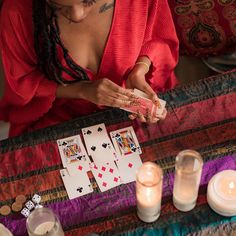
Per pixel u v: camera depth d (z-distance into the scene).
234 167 1.24
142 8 1.43
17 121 1.62
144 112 1.34
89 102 1.61
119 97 1.35
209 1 1.76
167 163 1.27
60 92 1.50
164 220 1.16
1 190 1.25
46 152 1.32
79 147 1.32
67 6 1.12
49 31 1.29
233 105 1.38
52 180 1.26
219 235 1.13
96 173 1.26
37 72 1.46
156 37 1.61
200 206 1.17
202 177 1.23
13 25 1.30
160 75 1.73
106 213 1.18
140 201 1.10
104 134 1.34
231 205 1.12
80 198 1.21
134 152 1.30
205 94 1.42
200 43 1.90
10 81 1.42
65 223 1.17
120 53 1.47
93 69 1.53
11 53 1.36
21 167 1.29
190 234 1.13
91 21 1.33
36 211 1.07
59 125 1.38
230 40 1.85
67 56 1.38
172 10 1.84
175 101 1.41
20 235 1.16
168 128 1.35
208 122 1.35
